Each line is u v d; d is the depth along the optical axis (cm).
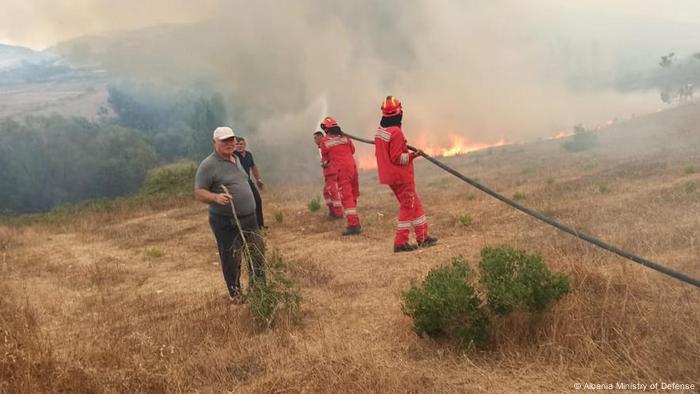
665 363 352
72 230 1438
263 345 458
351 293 596
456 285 427
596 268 523
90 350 458
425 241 770
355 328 490
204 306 598
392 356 419
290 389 377
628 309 429
